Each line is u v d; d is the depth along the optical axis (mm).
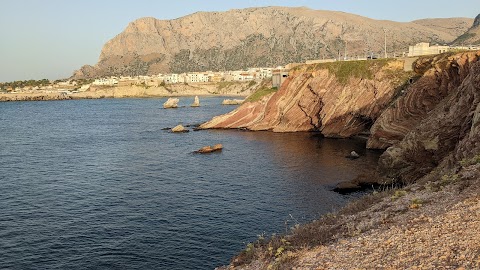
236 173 47344
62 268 24281
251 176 45594
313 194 37562
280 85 93188
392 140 56656
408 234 13383
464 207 14320
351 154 54406
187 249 26406
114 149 65938
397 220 15469
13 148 67562
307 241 16328
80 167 52438
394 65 70188
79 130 91812
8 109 164500
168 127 93125
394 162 40906
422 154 39406
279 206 34438
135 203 36531
